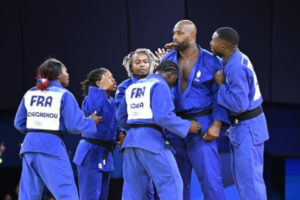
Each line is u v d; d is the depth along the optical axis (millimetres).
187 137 12766
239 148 12477
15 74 22844
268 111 25375
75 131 12156
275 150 25234
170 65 12039
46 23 22531
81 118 12203
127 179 11898
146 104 11609
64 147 12250
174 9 22828
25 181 12133
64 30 22609
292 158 25094
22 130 12602
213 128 12453
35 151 11859
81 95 22859
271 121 25375
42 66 12625
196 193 22891
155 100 11461
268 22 23781
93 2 22547
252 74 12328
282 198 24750
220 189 12641
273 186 24781
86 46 22750
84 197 14117
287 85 24219
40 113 12102
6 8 22328
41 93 12227
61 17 22531
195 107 12672
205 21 23125
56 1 22406
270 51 23953
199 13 23031
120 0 22594
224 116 12484
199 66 12820
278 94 24141
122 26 22766
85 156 14094
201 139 12641
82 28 22641
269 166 24906
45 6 22406
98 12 22625
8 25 22484
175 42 12820
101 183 14312
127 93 12070
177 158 13156
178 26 12820
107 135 14227
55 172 11859
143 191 11922
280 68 24094
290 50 24141
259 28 23719
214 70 12781
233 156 12781
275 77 24062
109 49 22844
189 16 22953
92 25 22672
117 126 14758
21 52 22703
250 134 12438
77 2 22516
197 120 12672
